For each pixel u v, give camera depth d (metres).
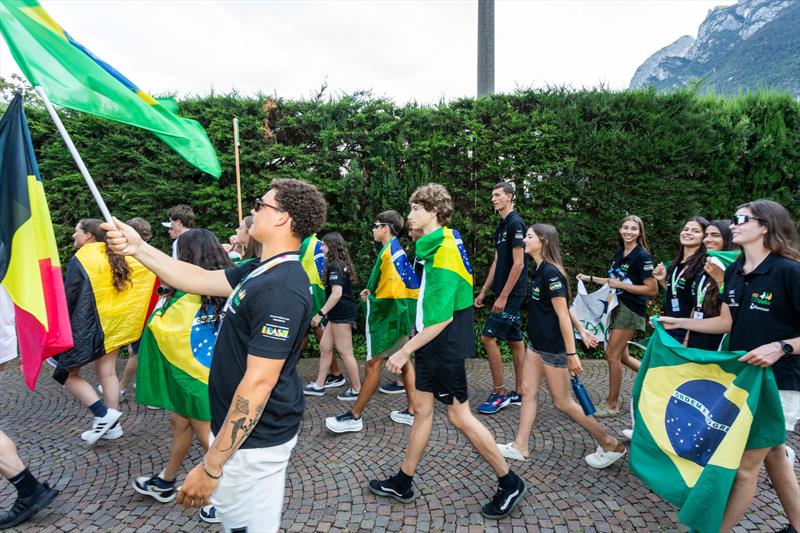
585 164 5.84
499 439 3.75
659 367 2.76
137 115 2.00
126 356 6.16
